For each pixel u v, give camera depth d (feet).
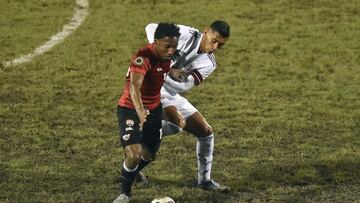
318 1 202.49
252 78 150.41
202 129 95.71
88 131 120.57
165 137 117.50
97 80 147.84
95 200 94.12
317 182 100.89
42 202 93.04
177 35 85.92
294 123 125.49
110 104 134.62
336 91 143.13
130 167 88.94
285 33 179.52
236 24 184.85
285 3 200.34
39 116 127.24
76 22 185.88
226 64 158.81
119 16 190.60
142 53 86.79
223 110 132.26
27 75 149.89
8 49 165.68
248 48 169.17
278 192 97.50
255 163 107.76
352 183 100.73
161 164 106.73
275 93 141.79
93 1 201.87
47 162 107.14
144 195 95.50
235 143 115.96
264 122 126.11
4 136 117.70
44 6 196.95
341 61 161.79
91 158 109.09
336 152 111.86
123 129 89.25
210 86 145.07
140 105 84.74
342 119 127.85
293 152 112.37
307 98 138.92
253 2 200.64
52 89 142.00
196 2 200.75
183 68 95.20
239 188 98.48
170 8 196.03
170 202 88.02
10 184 98.43
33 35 175.73
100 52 165.37
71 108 131.75
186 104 96.84
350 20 189.57
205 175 97.35
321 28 183.42
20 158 108.27
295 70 155.84
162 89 96.02
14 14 190.19
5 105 132.16
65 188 97.71
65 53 164.14
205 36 93.66
